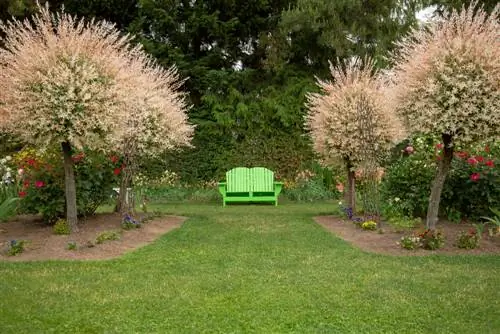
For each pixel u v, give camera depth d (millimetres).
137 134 10039
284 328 4352
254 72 20406
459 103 7156
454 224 9266
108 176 9867
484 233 8383
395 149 14680
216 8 20625
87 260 6750
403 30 18859
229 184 15289
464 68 7086
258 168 15398
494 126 7340
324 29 18703
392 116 9711
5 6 17656
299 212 12750
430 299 5066
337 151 10562
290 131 18500
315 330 4301
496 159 9258
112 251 7371
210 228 9664
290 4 20609
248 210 13406
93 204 9906
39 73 7211
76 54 7410
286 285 5559
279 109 18297
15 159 11000
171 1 19891
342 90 10336
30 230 8672
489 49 7051
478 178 9062
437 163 9586
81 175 9289
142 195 15266
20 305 4863
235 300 5043
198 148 18562
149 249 7539
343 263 6602
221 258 6934
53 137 7781
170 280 5758
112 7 20328
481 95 7086
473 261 6703
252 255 7141
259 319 4543
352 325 4418
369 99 10031
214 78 19500
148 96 10625
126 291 5336
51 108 7418
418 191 9641
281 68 19594
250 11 20656
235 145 18562
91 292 5289
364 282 5672
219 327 4367
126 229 8930
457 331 4277
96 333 4258
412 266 6422
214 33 20078
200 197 16438
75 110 7480
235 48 21562
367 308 4816
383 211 10102
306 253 7262
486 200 9242
